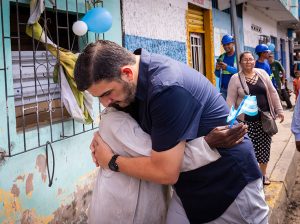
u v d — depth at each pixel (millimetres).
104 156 1858
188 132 1699
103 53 1591
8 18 2750
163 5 5508
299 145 3264
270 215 3752
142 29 4852
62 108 3215
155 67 1687
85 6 3609
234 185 1919
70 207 3369
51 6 3148
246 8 10703
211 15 7609
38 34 2961
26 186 2871
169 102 1630
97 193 1923
